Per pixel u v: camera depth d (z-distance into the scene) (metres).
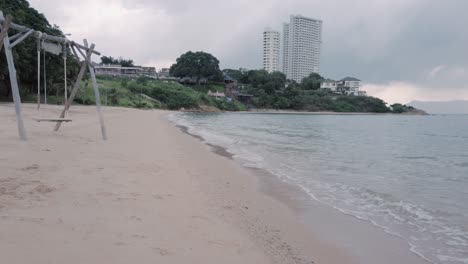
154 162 11.43
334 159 17.52
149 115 57.59
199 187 9.08
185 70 140.00
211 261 4.72
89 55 15.70
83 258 4.23
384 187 11.20
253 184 10.75
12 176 7.56
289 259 5.39
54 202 6.16
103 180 8.10
